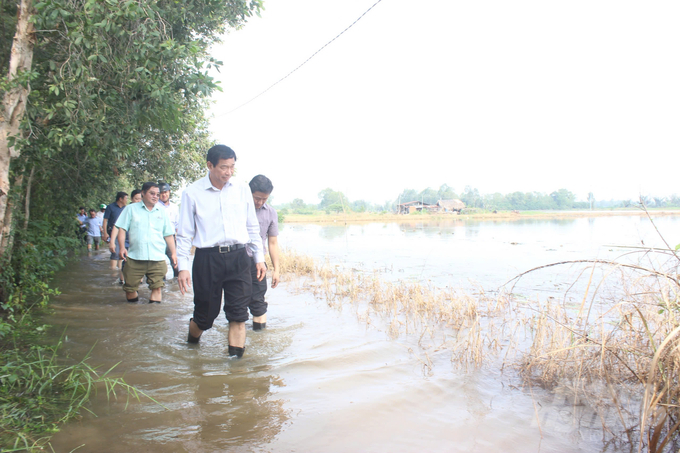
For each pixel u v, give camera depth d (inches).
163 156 478.9
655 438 87.2
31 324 183.3
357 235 1022.4
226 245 147.3
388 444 93.6
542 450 91.8
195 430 98.7
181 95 245.1
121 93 210.5
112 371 134.7
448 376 132.4
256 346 163.3
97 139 207.0
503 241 708.0
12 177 220.4
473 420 104.7
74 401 111.8
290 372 136.2
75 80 185.6
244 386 124.6
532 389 123.0
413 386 124.6
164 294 270.4
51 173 305.9
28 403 107.0
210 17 245.0
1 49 219.5
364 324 195.2
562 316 180.4
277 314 216.1
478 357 144.4
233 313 149.2
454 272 363.3
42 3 163.9
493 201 4626.0
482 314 209.6
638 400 113.7
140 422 101.9
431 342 167.2
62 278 322.3
